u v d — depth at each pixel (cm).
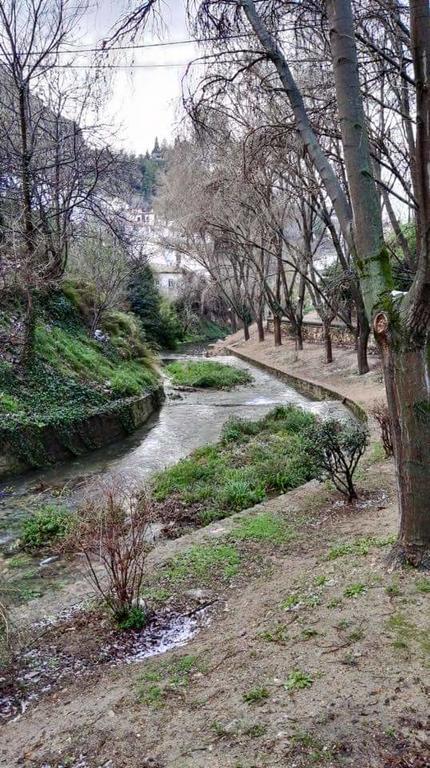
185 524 641
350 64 357
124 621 396
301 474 769
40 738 269
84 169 1290
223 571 479
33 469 921
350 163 359
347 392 1477
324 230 1839
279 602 376
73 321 1556
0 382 1008
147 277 3247
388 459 781
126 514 529
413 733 210
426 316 333
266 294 2705
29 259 1051
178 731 245
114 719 271
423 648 268
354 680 250
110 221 1437
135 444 1130
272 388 1898
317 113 708
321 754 205
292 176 1571
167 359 2733
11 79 1163
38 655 372
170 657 335
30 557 577
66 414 1048
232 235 2334
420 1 272
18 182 1180
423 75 279
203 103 530
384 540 443
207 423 1327
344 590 352
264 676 274
